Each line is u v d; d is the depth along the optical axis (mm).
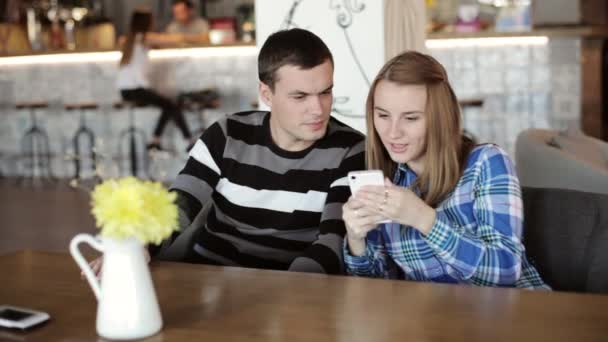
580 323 1194
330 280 1490
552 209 1748
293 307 1321
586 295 1338
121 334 1181
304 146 1922
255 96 6707
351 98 3078
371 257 1691
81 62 7188
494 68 6340
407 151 1637
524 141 3279
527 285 1670
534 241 1755
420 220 1501
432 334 1166
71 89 7277
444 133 1612
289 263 1942
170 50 6777
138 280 1189
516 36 6035
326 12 3078
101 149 6906
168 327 1237
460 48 6355
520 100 6348
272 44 1812
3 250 4570
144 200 1156
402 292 1391
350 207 1548
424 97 1599
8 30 7453
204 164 1956
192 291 1439
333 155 1910
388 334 1172
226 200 1976
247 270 1591
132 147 7102
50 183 7195
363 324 1221
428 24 6402
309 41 1787
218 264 1972
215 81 6789
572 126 6301
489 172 1609
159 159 7074
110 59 7109
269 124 1966
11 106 7527
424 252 1664
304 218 1918
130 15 8219
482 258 1503
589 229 1683
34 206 6027
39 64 7332
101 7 8062
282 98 1812
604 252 1635
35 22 7477
